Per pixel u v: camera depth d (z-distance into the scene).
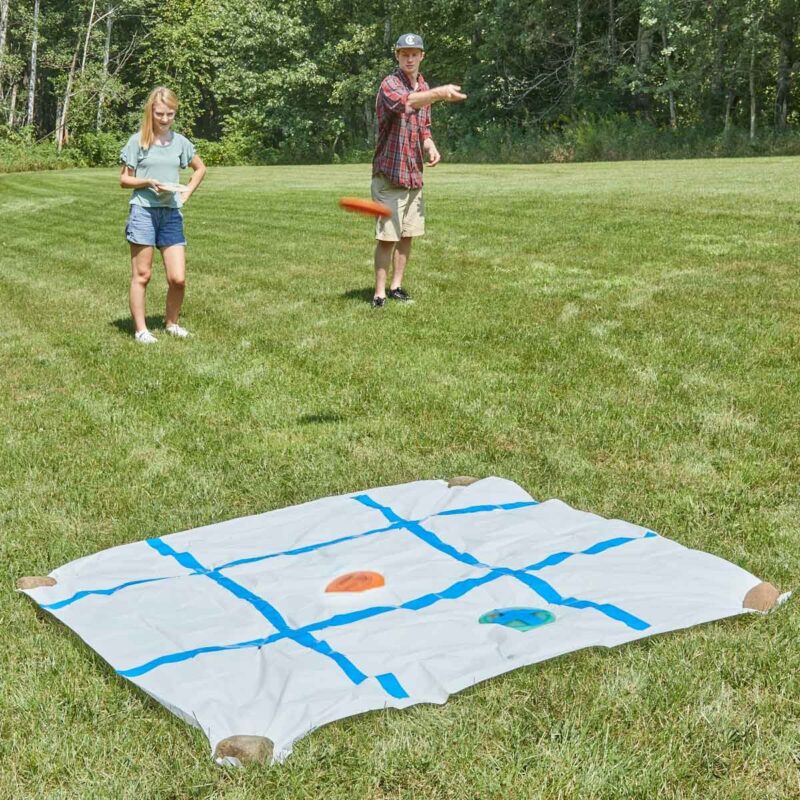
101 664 2.98
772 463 4.61
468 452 4.85
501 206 14.49
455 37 41.94
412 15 41.81
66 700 2.80
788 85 34.31
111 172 31.00
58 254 12.74
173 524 4.09
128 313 8.51
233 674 2.79
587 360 6.37
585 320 7.42
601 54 37.00
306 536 3.84
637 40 36.16
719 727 2.59
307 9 43.53
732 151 32.47
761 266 9.08
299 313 8.11
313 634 3.01
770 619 3.15
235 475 4.63
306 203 17.09
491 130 38.38
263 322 7.84
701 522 3.99
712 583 3.33
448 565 3.51
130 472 4.69
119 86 45.62
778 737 2.55
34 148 41.56
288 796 2.36
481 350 6.71
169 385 6.14
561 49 38.41
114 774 2.47
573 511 3.97
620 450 4.82
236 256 11.45
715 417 5.23
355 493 4.26
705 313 7.47
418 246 11.34
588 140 35.03
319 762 2.47
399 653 2.89
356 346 6.93
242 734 2.52
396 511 4.07
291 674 2.75
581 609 3.15
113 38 49.62
